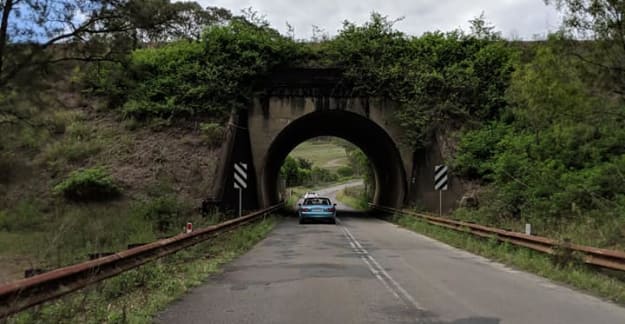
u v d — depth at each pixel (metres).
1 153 21.50
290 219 37.22
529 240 14.70
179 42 35.41
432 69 33.53
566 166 24.61
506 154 27.53
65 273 7.13
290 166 106.62
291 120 34.09
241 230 21.17
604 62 17.33
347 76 33.56
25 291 6.31
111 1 20.34
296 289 10.25
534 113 22.77
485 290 10.22
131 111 32.84
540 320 7.68
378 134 37.84
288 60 33.78
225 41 33.78
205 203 25.28
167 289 9.70
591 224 17.33
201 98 32.91
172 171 28.88
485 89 33.53
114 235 19.48
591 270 11.82
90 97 34.38
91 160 29.73
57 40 20.58
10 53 18.81
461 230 20.33
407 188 34.84
